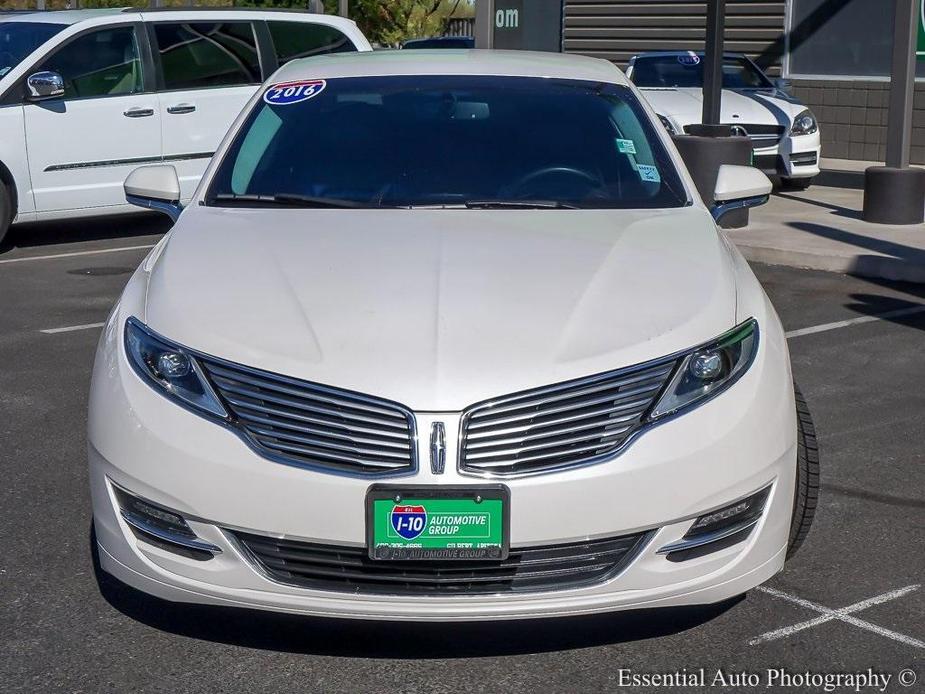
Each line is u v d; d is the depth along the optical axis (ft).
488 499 9.95
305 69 16.72
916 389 20.25
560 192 14.35
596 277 11.69
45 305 26.91
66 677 10.96
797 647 11.50
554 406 10.23
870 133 53.11
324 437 10.19
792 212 38.22
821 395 19.90
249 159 14.93
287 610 10.40
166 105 35.17
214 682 10.89
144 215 40.93
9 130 32.76
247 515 10.16
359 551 10.17
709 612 12.19
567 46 62.54
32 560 13.47
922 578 13.01
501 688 10.79
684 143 35.60
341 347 10.52
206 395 10.49
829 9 53.62
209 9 36.86
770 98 42.63
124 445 10.62
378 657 11.31
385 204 14.07
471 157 14.75
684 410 10.46
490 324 10.77
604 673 11.05
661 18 59.21
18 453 17.11
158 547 10.66
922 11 50.60
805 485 12.37
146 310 11.50
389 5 95.55
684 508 10.29
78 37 34.04
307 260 12.09
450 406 10.07
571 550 10.24
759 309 11.84
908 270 29.35
